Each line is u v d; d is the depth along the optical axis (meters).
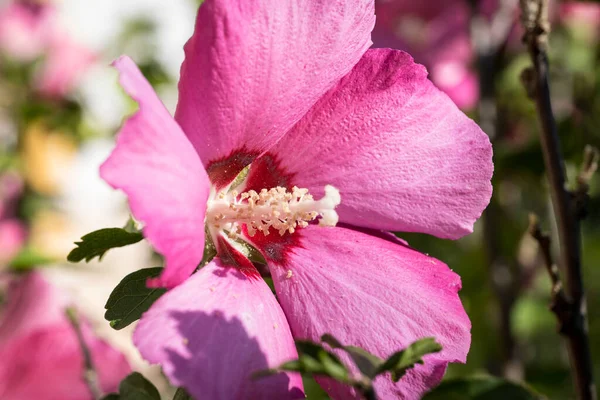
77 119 0.65
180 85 0.26
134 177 0.24
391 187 0.29
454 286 0.29
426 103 0.29
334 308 0.28
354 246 0.29
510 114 0.49
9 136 0.65
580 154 0.46
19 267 0.37
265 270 0.30
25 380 0.29
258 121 0.28
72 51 0.66
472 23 0.43
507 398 0.31
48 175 0.64
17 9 0.67
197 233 0.26
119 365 0.30
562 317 0.30
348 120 0.29
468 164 0.29
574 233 0.31
